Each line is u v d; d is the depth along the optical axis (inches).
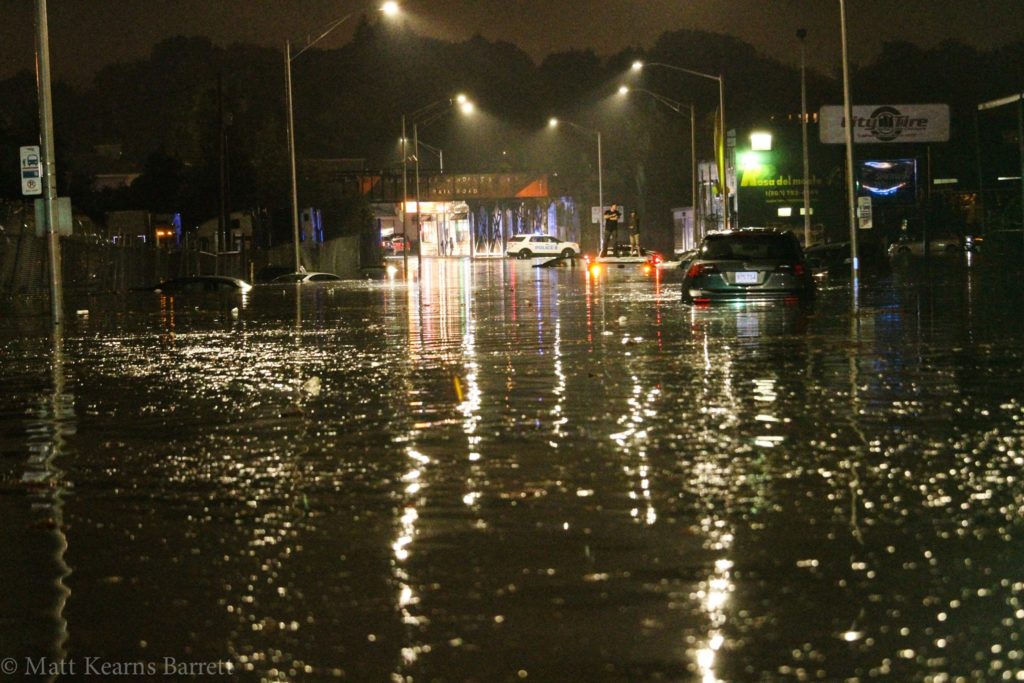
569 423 504.1
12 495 386.9
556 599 269.4
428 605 267.7
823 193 3914.9
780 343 836.6
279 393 626.5
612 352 799.7
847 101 1729.8
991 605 260.7
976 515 336.2
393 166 5910.4
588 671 228.8
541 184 5128.0
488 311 1285.7
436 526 335.0
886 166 3887.8
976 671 225.6
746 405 546.3
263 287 2188.7
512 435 477.4
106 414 564.7
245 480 402.6
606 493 370.3
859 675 224.4
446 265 3690.9
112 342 993.5
